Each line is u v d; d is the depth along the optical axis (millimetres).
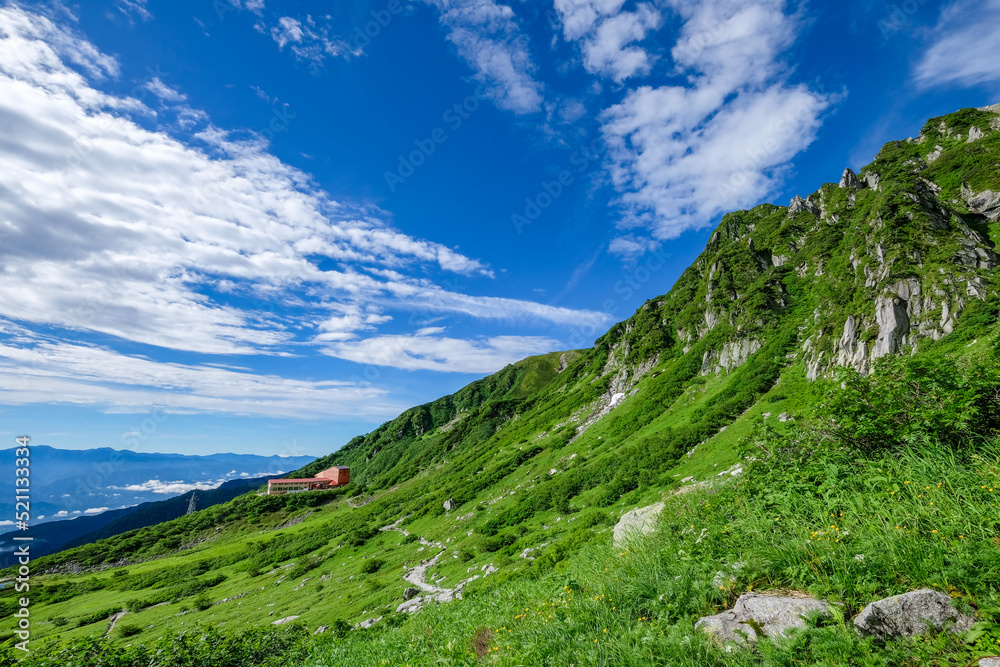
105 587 102625
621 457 59938
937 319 40906
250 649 14570
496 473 93750
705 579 5625
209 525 159000
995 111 83250
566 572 9500
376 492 168000
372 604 44500
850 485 6250
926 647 3469
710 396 65938
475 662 7090
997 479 4914
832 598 4363
